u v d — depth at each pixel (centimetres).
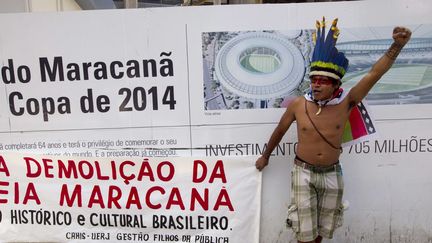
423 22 303
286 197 327
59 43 319
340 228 332
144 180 325
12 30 318
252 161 317
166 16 312
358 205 328
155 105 323
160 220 328
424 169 321
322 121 266
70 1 697
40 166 330
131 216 329
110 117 327
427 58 307
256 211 321
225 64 316
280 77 316
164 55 317
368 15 304
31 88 326
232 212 322
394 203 327
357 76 311
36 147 334
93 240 333
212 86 319
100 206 329
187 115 323
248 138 324
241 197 320
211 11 310
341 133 271
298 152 281
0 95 328
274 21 310
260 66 315
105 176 327
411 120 316
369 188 326
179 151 327
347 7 304
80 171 328
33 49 320
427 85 311
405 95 313
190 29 313
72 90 325
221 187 321
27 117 330
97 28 316
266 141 323
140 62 318
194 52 315
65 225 334
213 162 319
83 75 323
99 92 324
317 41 268
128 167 324
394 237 330
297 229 281
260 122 321
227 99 320
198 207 323
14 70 324
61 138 331
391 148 320
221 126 323
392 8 303
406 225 329
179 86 320
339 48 309
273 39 312
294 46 312
